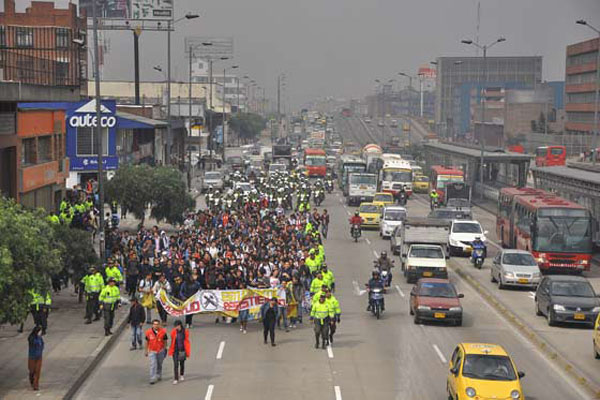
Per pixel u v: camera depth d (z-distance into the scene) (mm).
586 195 52656
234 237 46906
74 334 30828
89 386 24703
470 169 87062
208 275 34875
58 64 42250
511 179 80062
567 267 46750
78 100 39125
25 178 46875
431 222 48406
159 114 122750
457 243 55656
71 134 58219
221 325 34031
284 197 79375
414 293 35312
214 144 173000
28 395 22859
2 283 21906
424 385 24719
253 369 26656
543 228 46938
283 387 24438
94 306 32906
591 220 46938
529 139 190625
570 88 179375
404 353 28969
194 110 145625
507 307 37750
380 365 27219
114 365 27344
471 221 57250
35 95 34188
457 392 21469
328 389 24203
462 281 46594
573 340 31219
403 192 87438
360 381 25141
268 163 133750
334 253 55625
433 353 29031
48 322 32750
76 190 54344
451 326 34000
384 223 63281
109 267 34156
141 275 37844
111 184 57906
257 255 40656
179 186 58562
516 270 42281
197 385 24734
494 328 33812
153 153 99500
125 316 34375
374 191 88125
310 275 36781
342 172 106188
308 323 34531
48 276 26281
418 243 48219
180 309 32875
